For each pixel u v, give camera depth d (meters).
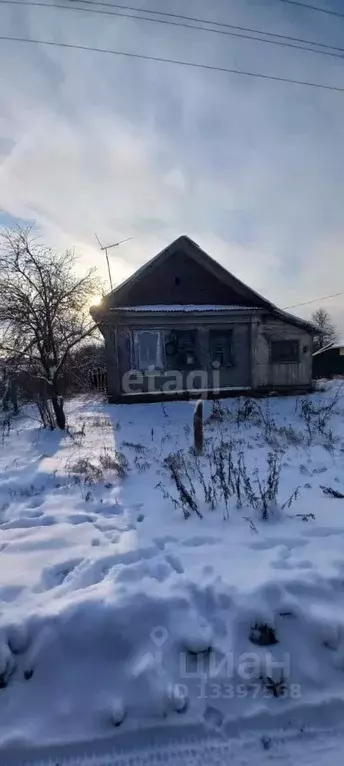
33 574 2.98
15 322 9.75
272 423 9.62
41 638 2.30
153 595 2.54
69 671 2.21
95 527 3.84
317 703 2.12
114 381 13.78
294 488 4.83
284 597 2.54
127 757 1.92
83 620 2.36
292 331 15.10
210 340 14.51
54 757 1.92
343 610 2.50
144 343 13.95
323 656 2.31
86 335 10.73
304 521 3.85
